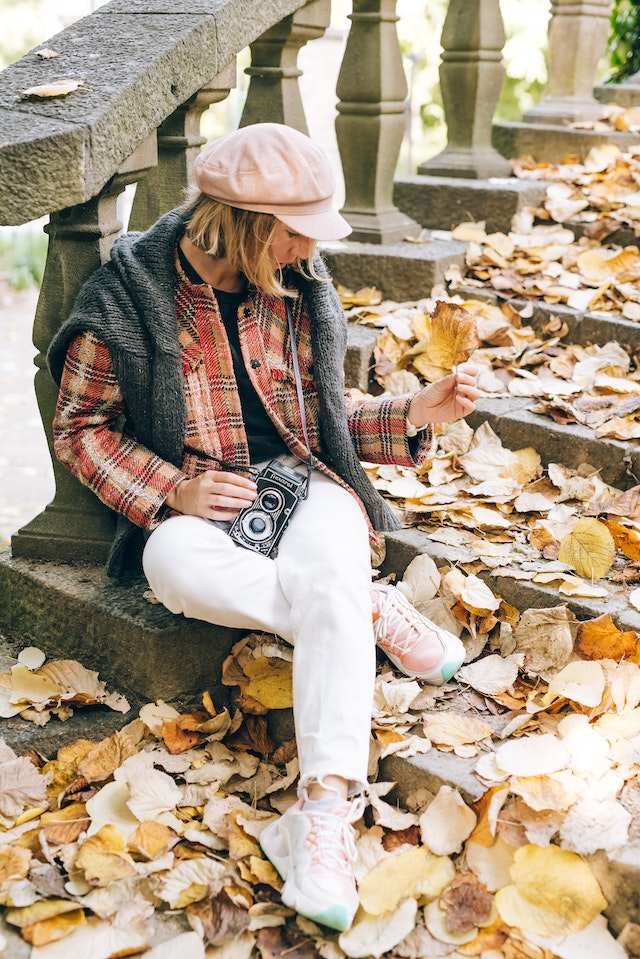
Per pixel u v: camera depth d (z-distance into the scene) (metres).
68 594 2.35
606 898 1.75
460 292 3.40
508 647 2.24
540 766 1.89
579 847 1.76
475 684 2.17
